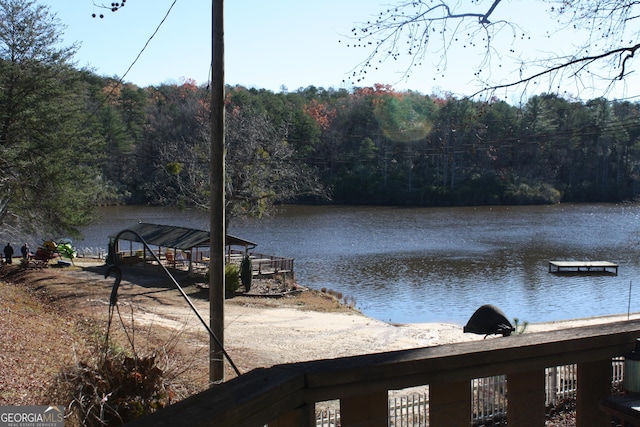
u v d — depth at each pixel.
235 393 1.83
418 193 84.50
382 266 43.00
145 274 36.44
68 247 39.19
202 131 45.25
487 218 71.31
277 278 36.59
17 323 14.88
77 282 31.91
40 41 32.66
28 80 32.12
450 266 43.03
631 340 2.65
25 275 33.16
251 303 30.80
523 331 12.91
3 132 31.92
